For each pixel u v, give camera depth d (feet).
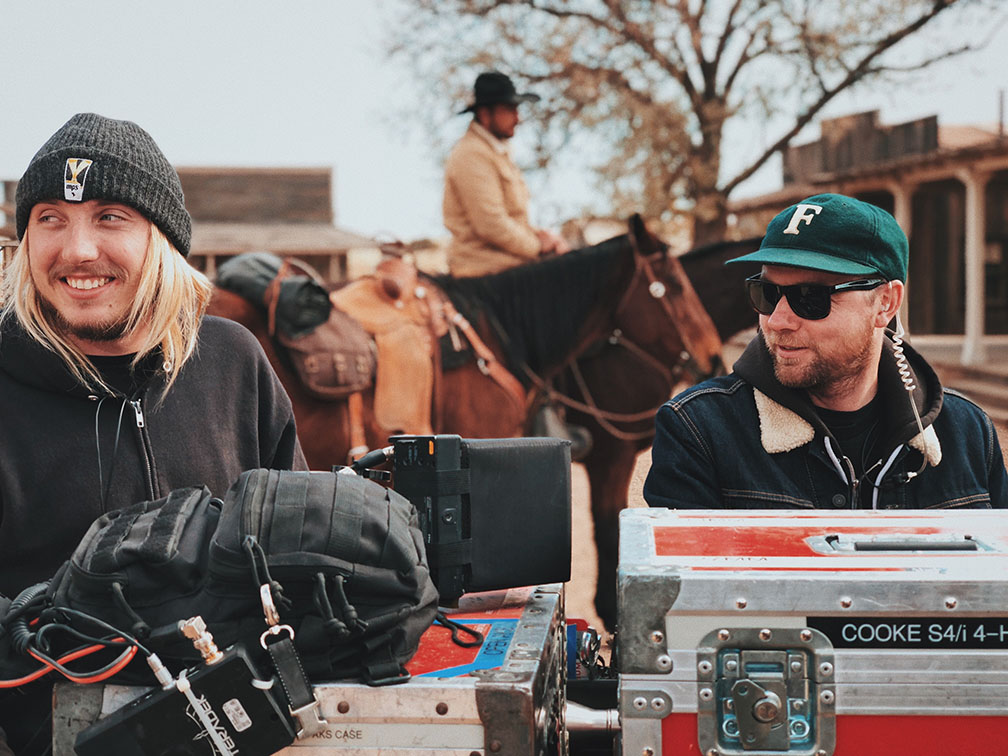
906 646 3.51
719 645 3.56
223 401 5.28
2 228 66.23
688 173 42.39
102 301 4.65
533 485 4.74
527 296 12.12
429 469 4.51
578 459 13.15
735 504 5.30
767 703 3.52
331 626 3.51
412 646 3.74
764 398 5.38
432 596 3.87
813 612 3.51
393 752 3.59
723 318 13.52
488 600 4.71
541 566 4.75
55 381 4.74
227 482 5.19
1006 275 60.08
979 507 5.25
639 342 12.75
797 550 3.87
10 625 3.65
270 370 5.61
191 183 86.53
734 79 42.39
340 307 10.80
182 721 3.44
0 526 4.65
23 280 4.70
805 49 40.37
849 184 52.47
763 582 3.52
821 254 4.97
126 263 4.65
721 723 3.60
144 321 4.83
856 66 40.22
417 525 4.05
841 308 4.97
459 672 3.74
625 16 41.60
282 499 3.73
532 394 12.39
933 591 3.47
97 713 3.60
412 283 11.32
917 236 59.47
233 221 86.89
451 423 11.33
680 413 5.44
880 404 5.33
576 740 4.74
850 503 5.26
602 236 42.11
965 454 5.38
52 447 4.71
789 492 5.24
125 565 3.59
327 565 3.56
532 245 13.84
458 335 11.30
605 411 12.94
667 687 3.59
